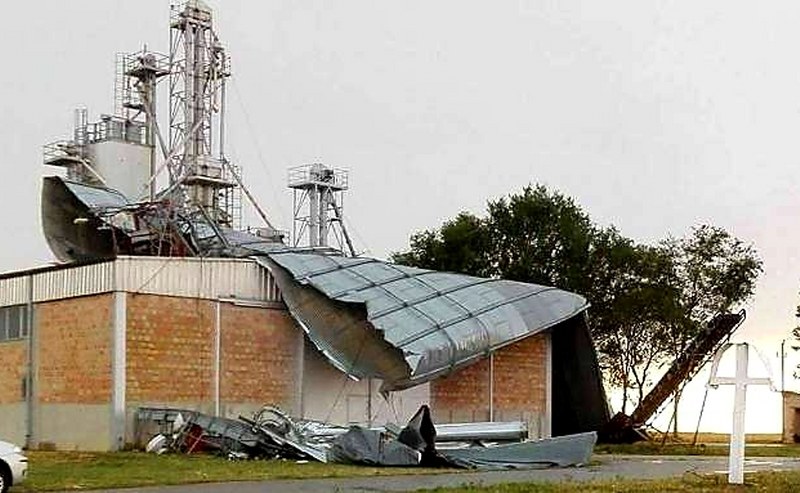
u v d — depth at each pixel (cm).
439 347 4288
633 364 7019
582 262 7262
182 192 5681
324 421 4266
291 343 4291
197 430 3569
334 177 7000
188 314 3994
